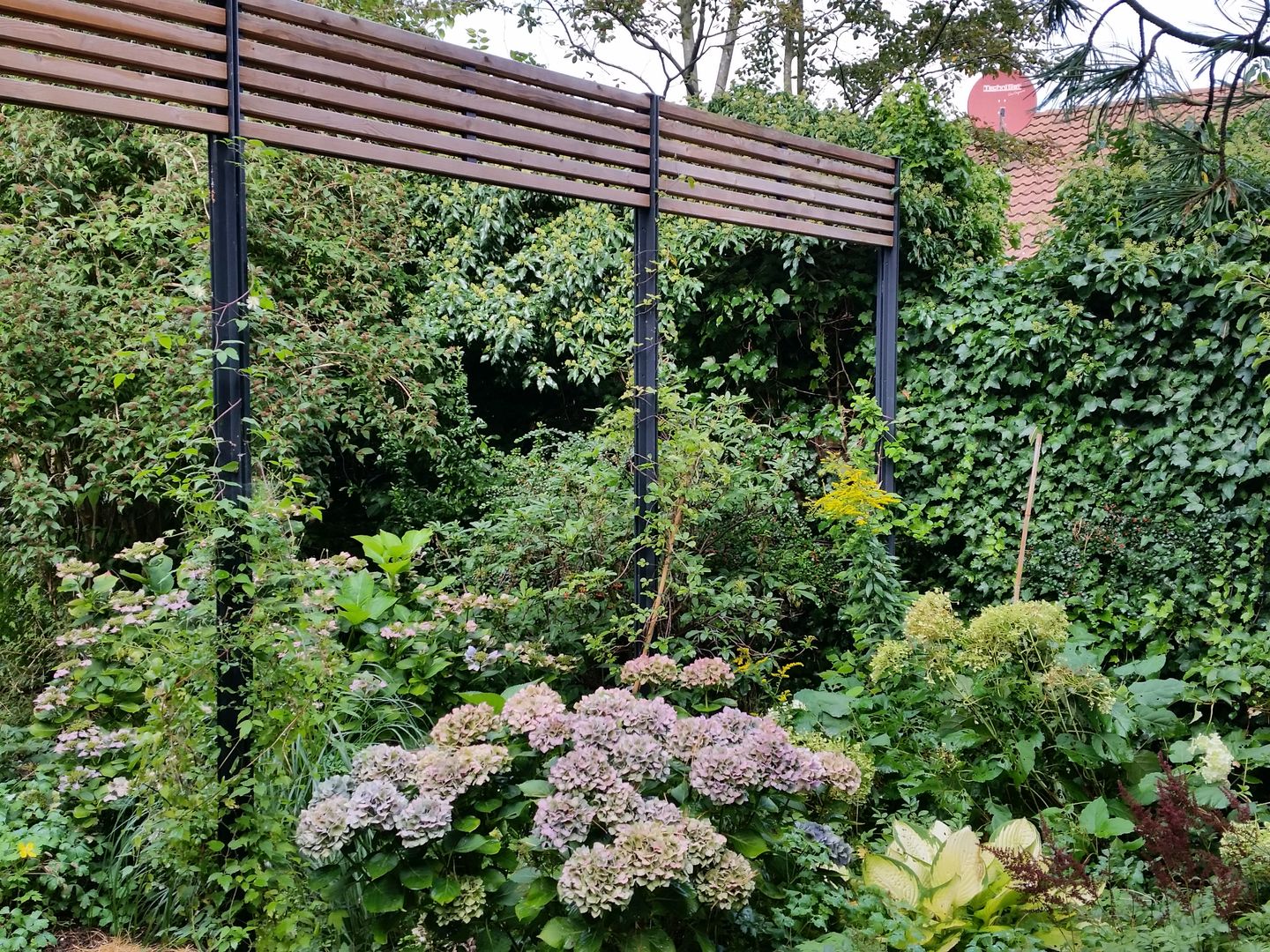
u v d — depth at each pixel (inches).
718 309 243.9
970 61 422.0
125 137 205.3
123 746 124.5
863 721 146.6
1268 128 139.5
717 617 180.4
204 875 110.0
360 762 92.0
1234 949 88.4
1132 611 177.6
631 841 83.5
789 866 103.7
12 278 175.9
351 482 240.5
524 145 153.1
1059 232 203.0
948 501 212.1
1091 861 122.5
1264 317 151.7
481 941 87.4
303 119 127.2
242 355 117.7
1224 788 120.5
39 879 112.5
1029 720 137.6
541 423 228.4
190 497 112.0
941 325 211.9
